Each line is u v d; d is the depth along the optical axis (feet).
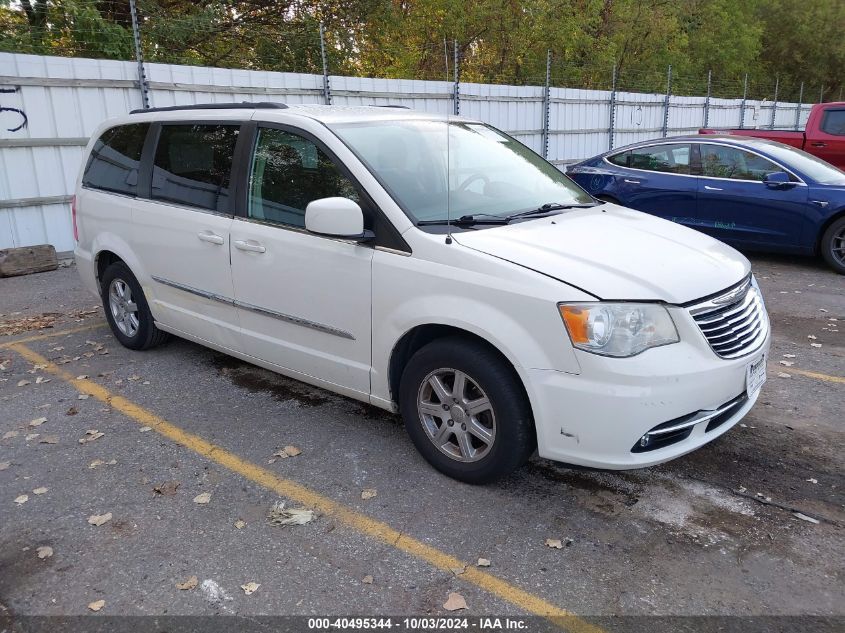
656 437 9.92
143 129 16.72
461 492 11.30
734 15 114.93
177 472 12.04
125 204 16.70
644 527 10.36
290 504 11.04
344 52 56.39
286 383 15.88
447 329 11.30
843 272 26.30
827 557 9.63
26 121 27.76
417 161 12.89
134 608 8.78
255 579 9.29
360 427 13.64
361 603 8.84
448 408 11.28
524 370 10.03
